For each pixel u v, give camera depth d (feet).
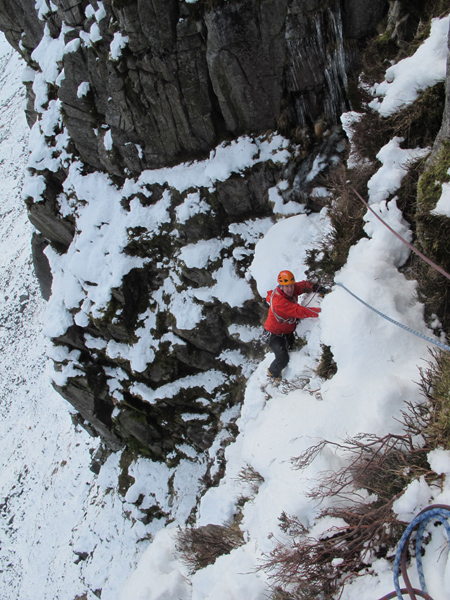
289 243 21.81
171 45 23.40
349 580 10.73
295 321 17.28
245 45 22.12
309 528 12.55
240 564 14.44
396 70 16.76
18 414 67.56
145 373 31.83
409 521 10.06
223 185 26.37
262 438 16.31
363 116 17.74
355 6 19.71
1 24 32.17
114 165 30.42
